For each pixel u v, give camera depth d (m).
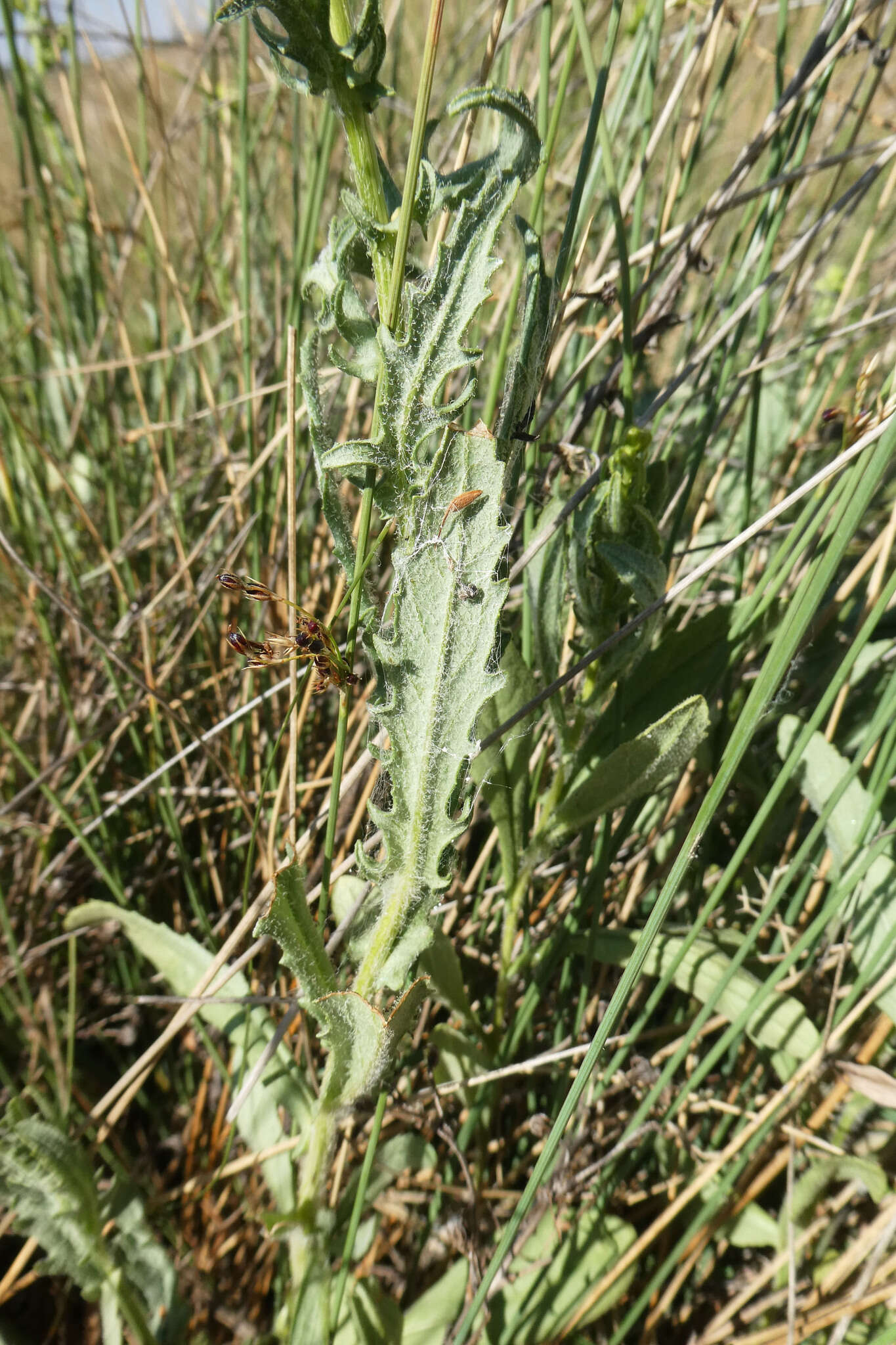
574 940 0.25
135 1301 0.21
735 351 0.25
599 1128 0.25
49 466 0.40
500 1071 0.23
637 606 0.23
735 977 0.23
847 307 0.35
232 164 0.39
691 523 0.34
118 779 0.34
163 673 0.31
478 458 0.16
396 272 0.15
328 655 0.18
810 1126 0.24
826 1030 0.23
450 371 0.16
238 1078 0.23
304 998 0.19
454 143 0.36
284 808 0.30
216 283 0.43
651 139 0.26
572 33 0.21
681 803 0.28
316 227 0.30
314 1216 0.20
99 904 0.25
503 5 0.19
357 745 0.28
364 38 0.15
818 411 0.35
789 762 0.20
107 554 0.33
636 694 0.24
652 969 0.24
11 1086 0.24
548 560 0.21
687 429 0.36
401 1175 0.26
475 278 0.16
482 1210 0.25
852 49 0.26
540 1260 0.23
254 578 0.32
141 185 0.34
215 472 0.38
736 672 0.26
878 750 0.27
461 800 0.18
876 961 0.22
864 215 0.45
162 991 0.31
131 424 0.43
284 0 0.14
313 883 0.26
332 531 0.17
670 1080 0.23
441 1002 0.23
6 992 0.28
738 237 0.28
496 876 0.30
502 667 0.22
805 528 0.23
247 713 0.31
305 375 0.17
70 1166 0.20
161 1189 0.27
